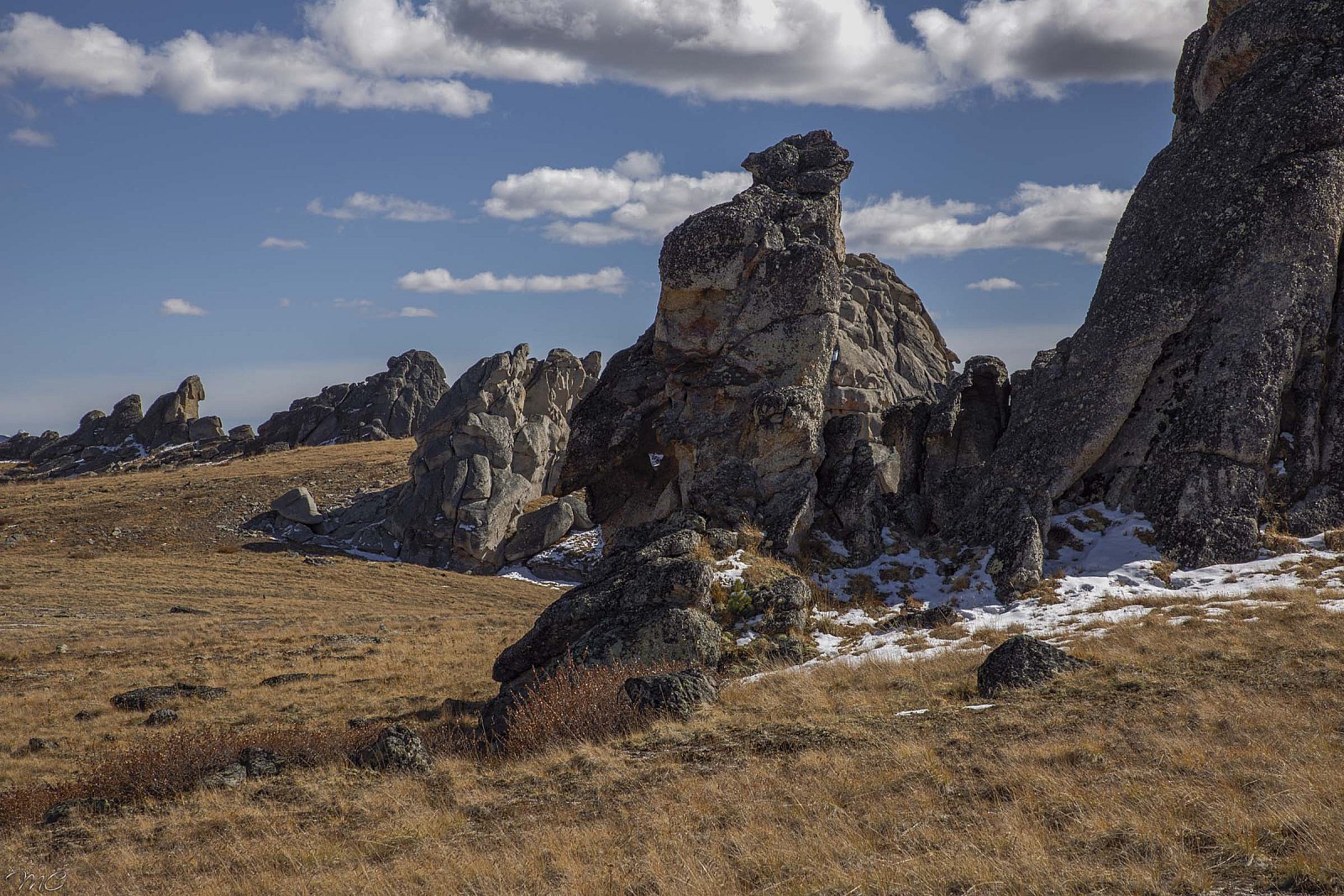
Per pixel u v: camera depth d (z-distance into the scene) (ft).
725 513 97.81
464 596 215.72
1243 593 72.79
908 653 71.61
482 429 284.61
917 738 47.85
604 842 38.22
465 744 67.72
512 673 84.84
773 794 41.68
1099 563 84.58
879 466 99.86
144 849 48.67
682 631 77.00
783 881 31.14
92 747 83.35
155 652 132.26
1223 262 91.45
